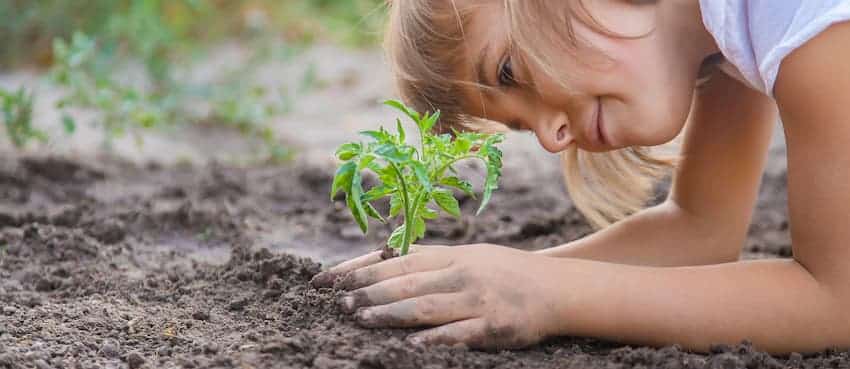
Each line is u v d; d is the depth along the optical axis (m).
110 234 1.73
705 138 1.51
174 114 2.71
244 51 3.67
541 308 1.29
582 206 1.57
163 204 1.92
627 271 1.31
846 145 1.27
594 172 1.56
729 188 1.51
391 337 1.28
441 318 1.28
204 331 1.36
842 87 1.26
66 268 1.58
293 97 3.16
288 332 1.33
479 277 1.29
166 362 1.29
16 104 2.23
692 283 1.31
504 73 1.32
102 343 1.34
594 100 1.32
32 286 1.52
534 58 1.30
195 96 2.90
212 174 2.11
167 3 3.74
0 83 3.16
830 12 1.25
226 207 1.88
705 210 1.52
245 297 1.43
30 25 3.50
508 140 2.62
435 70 1.34
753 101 1.49
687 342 1.30
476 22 1.31
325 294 1.35
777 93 1.29
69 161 2.08
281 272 1.46
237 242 1.77
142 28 3.02
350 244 1.79
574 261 1.32
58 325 1.38
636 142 1.34
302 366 1.26
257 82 3.28
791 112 1.29
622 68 1.31
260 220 1.87
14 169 2.02
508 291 1.29
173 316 1.40
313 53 3.76
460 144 1.30
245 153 2.48
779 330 1.30
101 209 1.89
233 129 2.72
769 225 1.89
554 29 1.30
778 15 1.27
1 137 2.34
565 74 1.30
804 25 1.26
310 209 1.93
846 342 1.31
